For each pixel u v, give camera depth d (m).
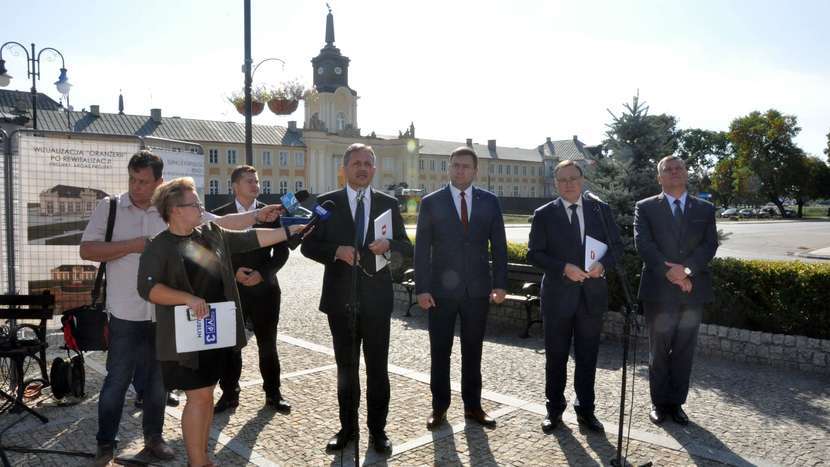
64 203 6.36
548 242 4.70
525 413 4.86
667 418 4.75
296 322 8.70
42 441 4.29
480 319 4.59
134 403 5.14
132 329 3.99
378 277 4.20
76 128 52.38
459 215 4.60
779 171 65.00
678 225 4.88
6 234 5.92
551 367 4.54
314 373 5.98
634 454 4.05
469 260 4.56
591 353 4.51
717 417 4.79
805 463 3.91
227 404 4.91
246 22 9.69
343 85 70.25
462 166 4.58
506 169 85.75
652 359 4.75
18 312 4.92
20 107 18.33
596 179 8.24
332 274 4.27
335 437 4.17
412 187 74.75
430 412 4.87
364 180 4.24
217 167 59.38
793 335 6.39
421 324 8.63
